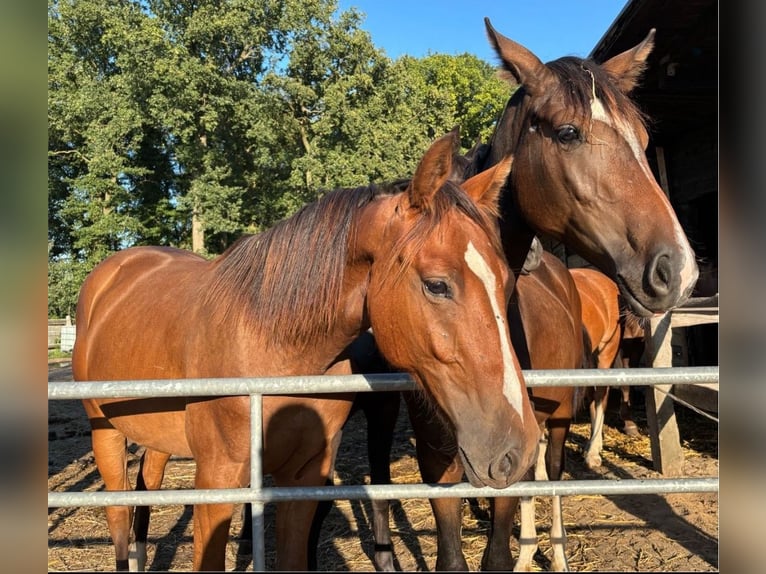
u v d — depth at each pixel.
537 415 2.62
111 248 18.39
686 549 3.27
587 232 1.96
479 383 1.45
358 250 1.78
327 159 18.59
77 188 17.67
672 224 1.79
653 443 4.58
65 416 7.52
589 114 1.91
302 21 19.23
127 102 17.56
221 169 18.05
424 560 3.21
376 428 3.09
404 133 19.27
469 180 1.92
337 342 1.91
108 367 2.58
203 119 17.22
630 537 3.44
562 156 1.96
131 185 20.38
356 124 18.69
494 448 1.40
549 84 2.04
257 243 2.06
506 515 2.39
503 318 1.50
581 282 5.04
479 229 1.57
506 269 1.62
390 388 1.67
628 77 2.26
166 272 2.83
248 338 1.92
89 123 18.06
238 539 3.61
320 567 3.15
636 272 1.82
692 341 7.02
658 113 6.30
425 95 21.73
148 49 16.89
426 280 1.51
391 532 3.58
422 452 2.35
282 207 20.08
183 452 2.29
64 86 19.09
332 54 19.73
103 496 1.60
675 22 4.71
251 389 1.60
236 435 1.87
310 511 2.10
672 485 1.69
